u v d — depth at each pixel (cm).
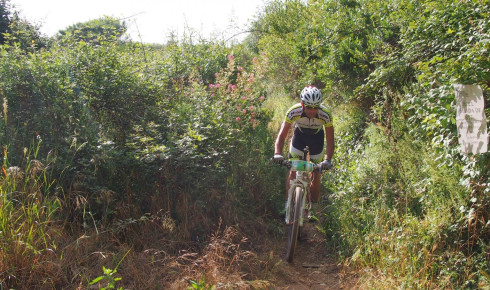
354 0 872
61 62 532
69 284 342
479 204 362
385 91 577
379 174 512
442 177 411
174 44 870
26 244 330
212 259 388
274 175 585
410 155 491
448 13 500
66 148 434
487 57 377
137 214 438
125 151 475
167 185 460
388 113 559
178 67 796
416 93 502
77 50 573
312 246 492
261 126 682
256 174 553
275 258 442
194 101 571
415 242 389
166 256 398
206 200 480
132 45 737
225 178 511
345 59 732
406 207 433
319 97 445
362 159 572
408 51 548
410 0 630
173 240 428
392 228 430
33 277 336
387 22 696
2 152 422
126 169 458
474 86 337
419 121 514
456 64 396
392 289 359
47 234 362
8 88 470
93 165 439
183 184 475
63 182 427
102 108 538
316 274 430
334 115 753
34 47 570
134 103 553
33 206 365
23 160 424
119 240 413
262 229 499
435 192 417
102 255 356
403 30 613
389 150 526
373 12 766
